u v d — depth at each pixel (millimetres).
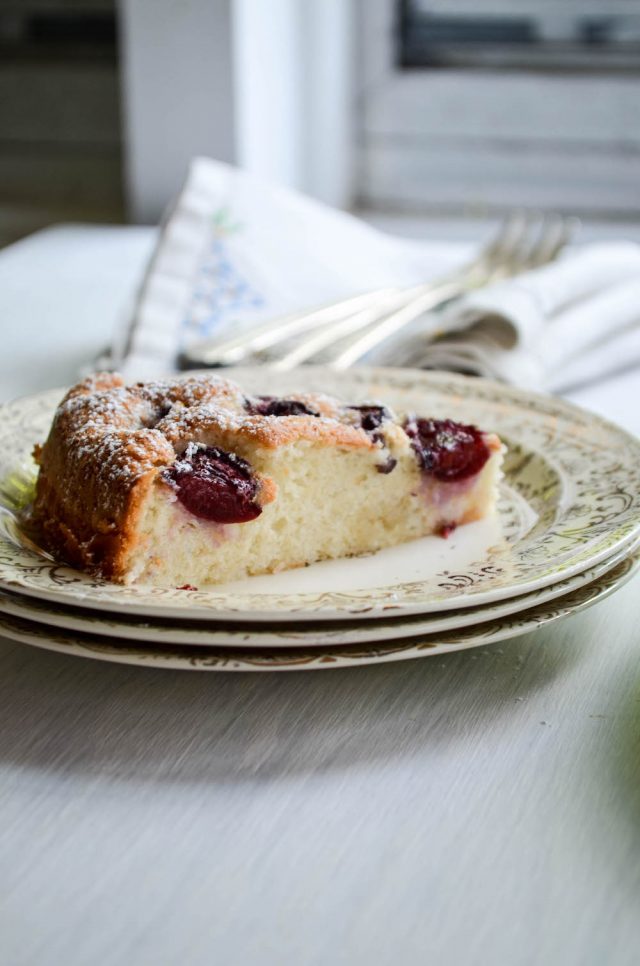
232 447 485
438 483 506
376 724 421
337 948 366
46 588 424
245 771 406
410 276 800
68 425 491
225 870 382
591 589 448
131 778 405
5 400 632
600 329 670
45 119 1218
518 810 397
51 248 962
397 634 417
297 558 491
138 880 379
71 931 369
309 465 487
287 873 381
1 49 1192
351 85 1174
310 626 418
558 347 648
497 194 1193
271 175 1115
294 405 511
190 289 711
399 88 1168
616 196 1164
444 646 420
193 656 414
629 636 458
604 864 384
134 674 438
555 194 1179
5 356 690
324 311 697
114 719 422
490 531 508
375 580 483
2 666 441
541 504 512
